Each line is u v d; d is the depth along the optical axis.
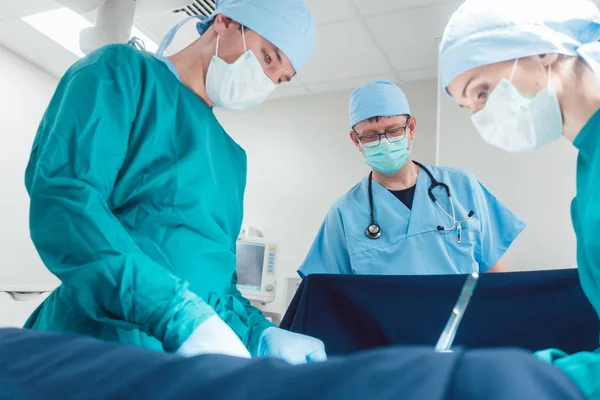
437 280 1.34
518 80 0.95
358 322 1.37
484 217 1.88
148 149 1.05
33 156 0.95
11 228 3.50
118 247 0.81
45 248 0.82
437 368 0.35
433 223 1.85
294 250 3.77
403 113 1.90
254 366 0.39
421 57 3.40
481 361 0.35
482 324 1.27
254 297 3.10
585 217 0.76
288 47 1.24
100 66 1.01
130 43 1.21
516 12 0.97
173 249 1.00
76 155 0.89
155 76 1.11
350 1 2.88
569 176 2.47
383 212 1.91
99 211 0.83
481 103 1.05
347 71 3.66
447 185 1.92
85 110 0.93
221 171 1.19
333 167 3.84
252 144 4.12
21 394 0.42
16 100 3.60
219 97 1.25
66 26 3.43
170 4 2.06
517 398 0.31
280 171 3.97
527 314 1.24
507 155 2.59
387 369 0.35
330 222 1.97
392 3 2.87
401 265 1.81
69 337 0.50
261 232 3.89
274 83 1.29
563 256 2.38
